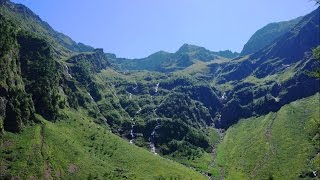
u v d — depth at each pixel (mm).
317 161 108062
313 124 65438
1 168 197750
